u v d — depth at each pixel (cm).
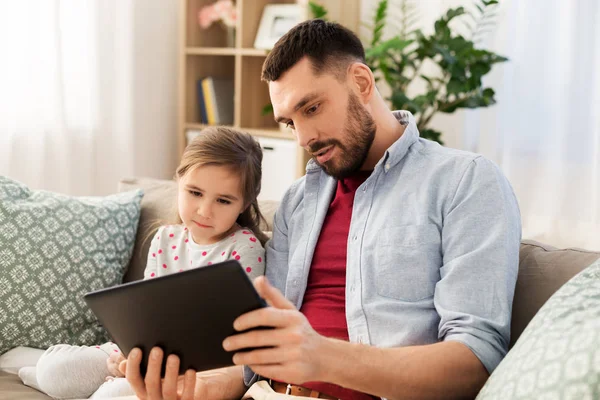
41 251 164
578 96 299
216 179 148
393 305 124
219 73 380
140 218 186
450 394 108
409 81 293
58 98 312
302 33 135
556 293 104
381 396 107
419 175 132
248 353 100
